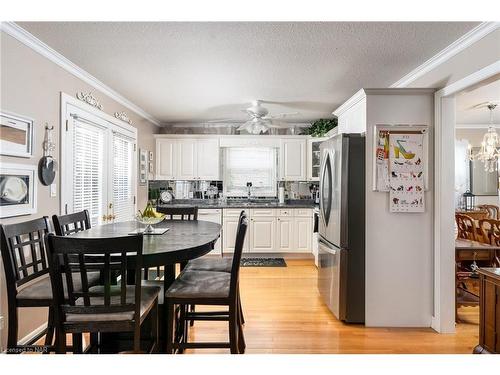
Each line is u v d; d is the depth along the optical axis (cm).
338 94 395
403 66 300
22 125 235
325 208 327
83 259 152
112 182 396
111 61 291
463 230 394
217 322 290
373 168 277
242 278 420
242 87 370
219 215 529
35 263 199
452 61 257
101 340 215
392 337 259
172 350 210
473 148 605
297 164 566
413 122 277
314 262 507
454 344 246
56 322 155
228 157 600
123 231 236
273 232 526
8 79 223
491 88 359
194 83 355
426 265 279
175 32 234
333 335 261
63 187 289
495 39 212
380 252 279
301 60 287
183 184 592
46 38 244
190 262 258
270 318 295
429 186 277
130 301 171
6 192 218
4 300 220
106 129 379
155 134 565
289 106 457
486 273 197
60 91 285
